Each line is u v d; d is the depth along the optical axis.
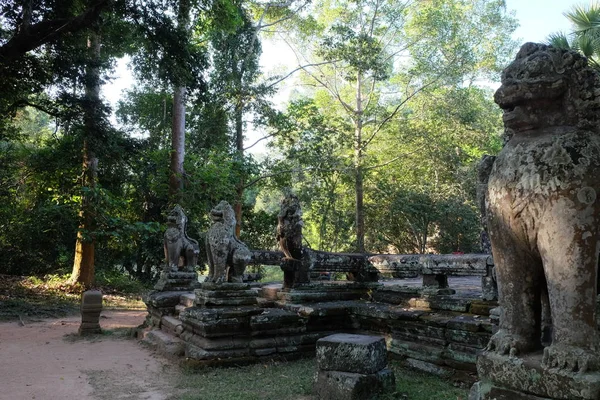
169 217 9.30
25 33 11.85
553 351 2.31
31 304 13.14
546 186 2.39
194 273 9.07
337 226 22.64
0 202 17.38
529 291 2.58
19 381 5.46
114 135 14.84
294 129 20.39
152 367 6.11
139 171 16.94
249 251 6.80
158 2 13.35
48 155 16.11
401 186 23.33
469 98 25.02
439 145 22.27
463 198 22.09
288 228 7.36
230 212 6.83
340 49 19.66
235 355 5.96
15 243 17.84
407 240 24.72
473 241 22.05
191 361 5.81
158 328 8.20
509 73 2.70
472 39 23.14
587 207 2.32
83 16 12.44
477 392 2.78
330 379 4.51
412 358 5.66
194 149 20.08
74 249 17.98
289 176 21.02
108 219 15.26
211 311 6.04
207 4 15.93
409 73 22.69
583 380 2.16
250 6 22.06
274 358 6.14
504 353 2.56
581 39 10.94
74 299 14.62
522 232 2.54
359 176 21.08
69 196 16.34
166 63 14.12
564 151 2.41
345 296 7.41
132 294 16.73
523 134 2.66
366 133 25.83
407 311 5.90
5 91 13.71
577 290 2.30
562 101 2.56
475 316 5.32
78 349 7.51
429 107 22.61
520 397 2.45
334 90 24.17
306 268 7.38
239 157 19.56
